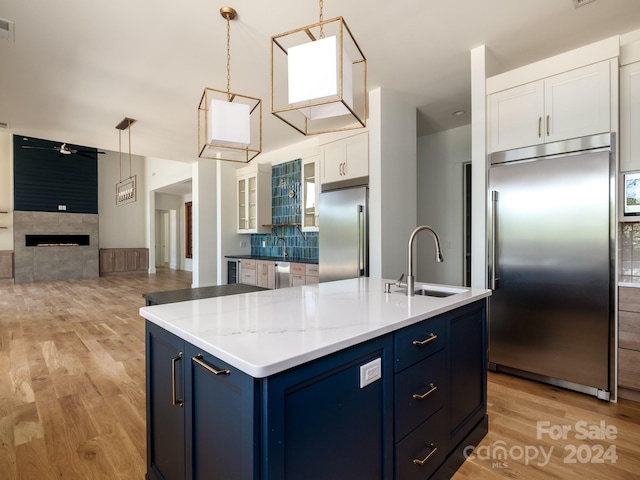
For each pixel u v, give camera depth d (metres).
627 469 1.71
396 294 1.88
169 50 2.83
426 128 4.88
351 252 3.87
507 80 2.79
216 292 2.22
